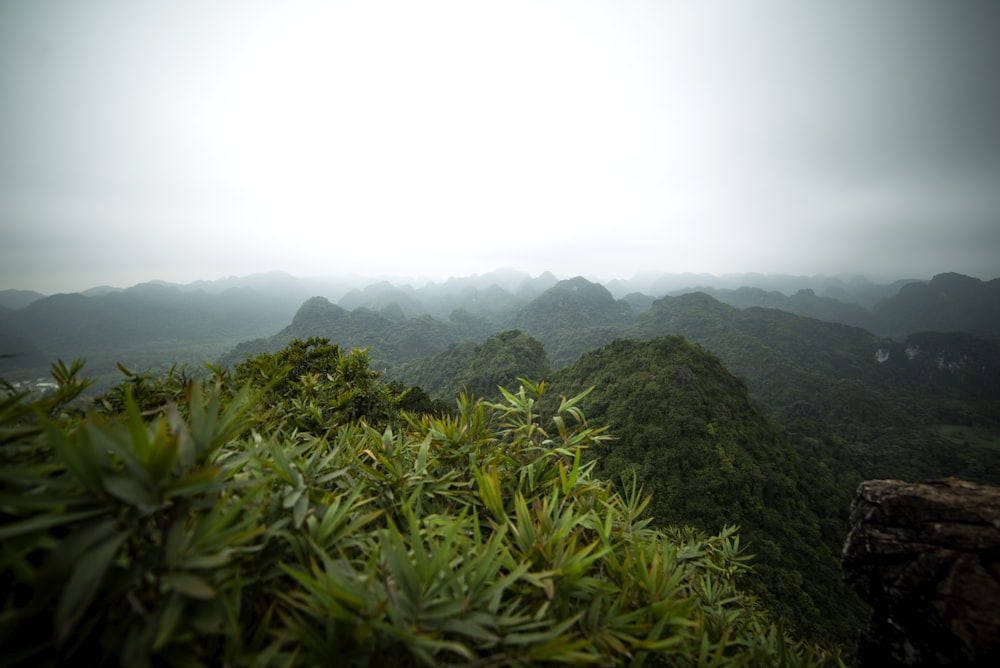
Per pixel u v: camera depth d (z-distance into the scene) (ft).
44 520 3.76
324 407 19.08
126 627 3.92
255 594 5.64
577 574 6.27
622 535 9.11
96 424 4.48
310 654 4.68
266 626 4.88
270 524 6.39
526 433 11.76
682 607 7.41
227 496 5.32
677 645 6.91
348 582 5.35
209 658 4.68
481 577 5.70
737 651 8.87
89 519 4.32
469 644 5.43
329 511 6.78
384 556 5.43
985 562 7.56
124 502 4.36
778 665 8.50
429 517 8.04
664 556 8.88
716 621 9.52
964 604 7.19
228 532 4.71
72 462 4.17
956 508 8.55
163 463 4.34
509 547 7.36
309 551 6.29
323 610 4.79
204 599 4.44
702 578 12.28
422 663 4.89
